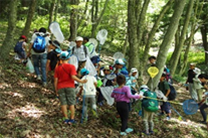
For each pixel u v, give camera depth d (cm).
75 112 629
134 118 699
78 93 631
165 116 776
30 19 1253
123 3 1634
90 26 1872
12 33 834
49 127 504
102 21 1755
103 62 1309
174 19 741
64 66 531
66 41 1575
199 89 927
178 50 1395
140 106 752
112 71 726
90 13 1559
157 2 1738
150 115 621
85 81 536
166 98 732
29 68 780
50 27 712
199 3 1711
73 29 1290
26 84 723
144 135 600
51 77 848
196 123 796
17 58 881
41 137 456
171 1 775
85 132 531
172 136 634
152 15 1778
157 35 2109
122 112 571
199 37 3600
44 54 747
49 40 763
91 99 590
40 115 550
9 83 688
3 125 467
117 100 576
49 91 721
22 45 882
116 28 1836
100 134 545
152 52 2444
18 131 458
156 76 745
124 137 562
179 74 1736
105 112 688
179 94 1256
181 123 748
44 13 2147
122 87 579
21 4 1892
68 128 524
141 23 796
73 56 668
